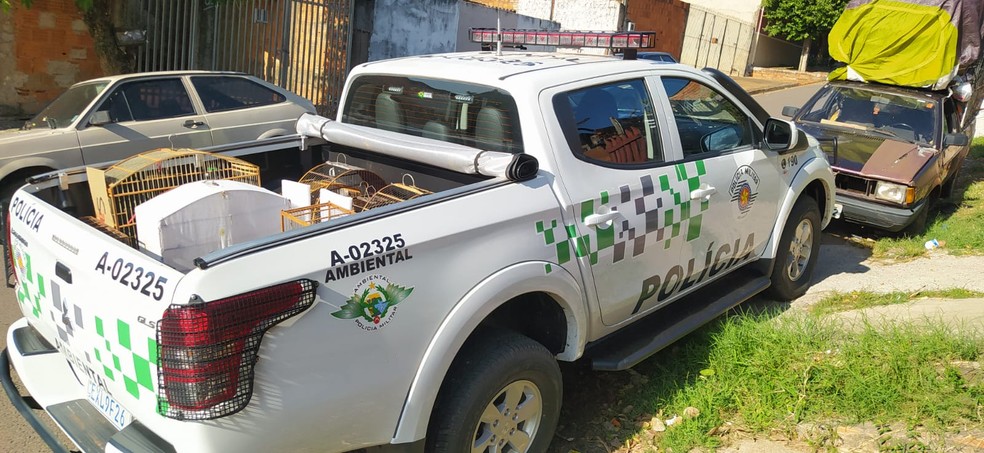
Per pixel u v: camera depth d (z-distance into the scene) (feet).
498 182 10.15
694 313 14.19
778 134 15.71
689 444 11.38
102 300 8.20
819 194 18.74
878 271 20.62
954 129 27.73
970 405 11.17
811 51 113.80
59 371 10.23
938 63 26.45
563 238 10.71
